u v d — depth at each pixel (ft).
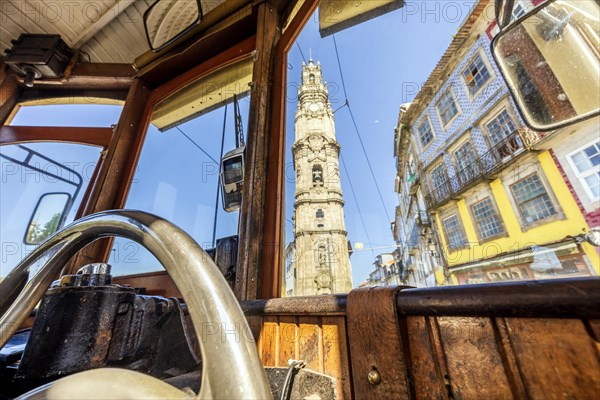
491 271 34.04
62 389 1.56
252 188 5.19
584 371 1.40
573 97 6.15
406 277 53.62
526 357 1.62
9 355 3.20
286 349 3.15
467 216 38.73
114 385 1.51
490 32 29.94
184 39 8.86
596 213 22.62
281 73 6.72
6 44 10.77
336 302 2.70
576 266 24.00
